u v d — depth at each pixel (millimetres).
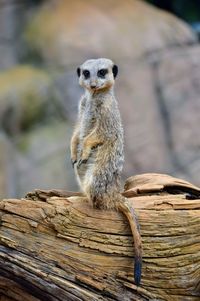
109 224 7309
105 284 7164
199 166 18344
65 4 18750
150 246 7379
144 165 18000
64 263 7113
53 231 7156
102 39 18156
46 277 6992
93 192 7328
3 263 6977
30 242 7078
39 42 17984
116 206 7379
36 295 7066
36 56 17953
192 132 18562
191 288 7430
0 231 7043
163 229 7418
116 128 7578
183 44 19406
